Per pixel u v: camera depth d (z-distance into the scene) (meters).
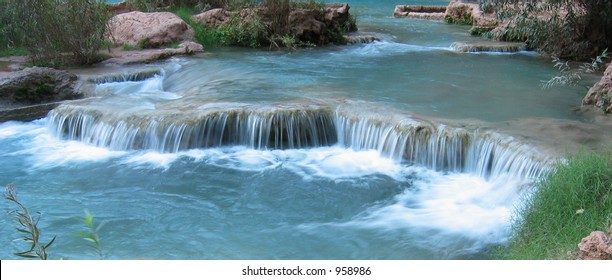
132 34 15.46
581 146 7.56
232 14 17.09
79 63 13.27
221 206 7.35
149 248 6.28
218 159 8.84
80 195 7.69
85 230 6.66
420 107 9.66
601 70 13.67
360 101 9.97
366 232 6.61
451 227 6.65
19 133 10.18
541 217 5.66
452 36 18.64
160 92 11.39
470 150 8.11
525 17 15.52
